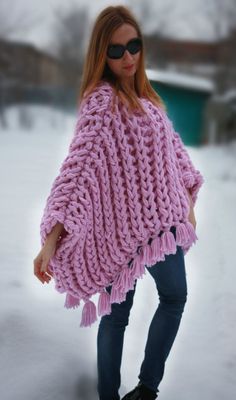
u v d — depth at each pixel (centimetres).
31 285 314
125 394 207
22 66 2370
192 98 1454
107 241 181
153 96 197
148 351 192
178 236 184
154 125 183
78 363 226
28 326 252
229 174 845
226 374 224
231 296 304
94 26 185
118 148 177
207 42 2222
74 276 182
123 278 184
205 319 274
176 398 207
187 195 195
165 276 186
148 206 181
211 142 1460
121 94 181
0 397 201
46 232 172
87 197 173
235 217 517
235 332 260
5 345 235
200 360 234
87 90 184
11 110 2203
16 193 614
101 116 177
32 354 230
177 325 192
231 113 1465
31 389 206
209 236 440
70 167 175
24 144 1191
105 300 188
